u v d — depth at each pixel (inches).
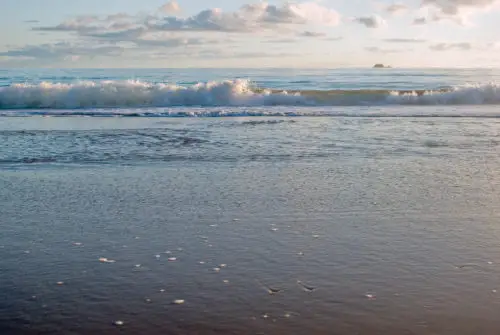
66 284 190.2
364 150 504.4
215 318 164.2
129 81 1084.5
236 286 188.4
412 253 221.6
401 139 574.2
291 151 498.6
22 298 178.4
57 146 521.7
